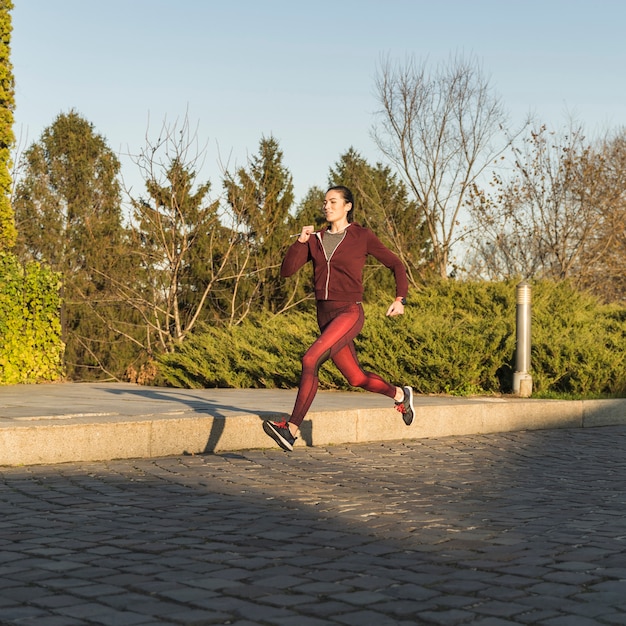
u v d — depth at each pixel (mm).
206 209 25875
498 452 8727
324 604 3510
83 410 8531
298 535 4816
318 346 6691
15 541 4617
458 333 12562
